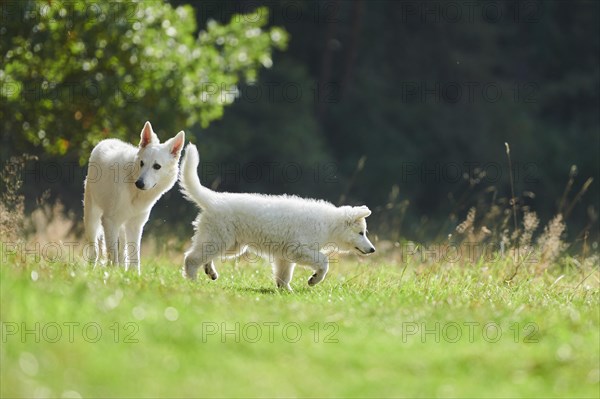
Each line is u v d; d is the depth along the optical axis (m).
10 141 21.08
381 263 14.09
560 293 11.39
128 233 12.07
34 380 6.46
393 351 7.84
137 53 20.00
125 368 6.82
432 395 6.88
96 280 8.91
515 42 45.59
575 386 7.21
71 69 19.91
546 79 45.50
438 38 43.91
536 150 42.22
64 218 18.81
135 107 20.22
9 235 11.98
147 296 8.52
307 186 36.81
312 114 40.72
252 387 6.79
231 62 22.19
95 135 20.14
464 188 40.91
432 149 41.84
